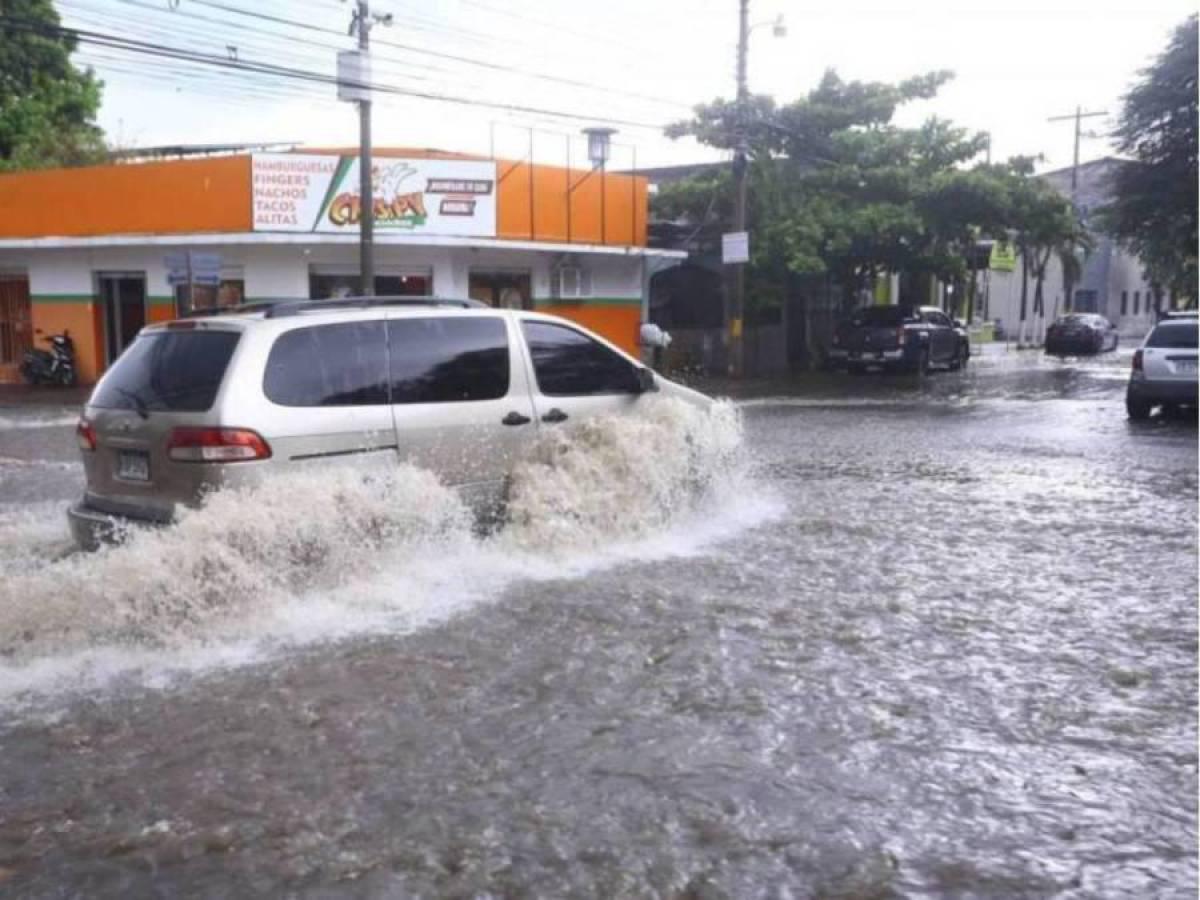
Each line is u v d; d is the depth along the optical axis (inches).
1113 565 301.6
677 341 1167.0
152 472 253.3
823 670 215.2
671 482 333.4
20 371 947.3
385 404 272.4
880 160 1123.3
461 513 284.5
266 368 253.1
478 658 219.5
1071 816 157.1
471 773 169.3
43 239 884.0
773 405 802.2
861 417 709.3
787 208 1095.6
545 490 297.6
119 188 893.8
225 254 866.8
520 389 304.7
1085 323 1545.3
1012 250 1662.2
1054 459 508.4
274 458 249.0
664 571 287.4
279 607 240.7
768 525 348.8
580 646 227.3
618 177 1026.7
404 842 148.8
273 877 140.4
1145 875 141.7
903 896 136.4
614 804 159.5
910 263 1159.0
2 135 1234.6
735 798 161.5
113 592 222.5
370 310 277.7
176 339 262.8
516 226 934.4
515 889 137.5
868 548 318.3
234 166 839.7
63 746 178.7
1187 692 205.3
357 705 195.5
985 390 938.1
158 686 203.8
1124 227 1160.8
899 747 179.6
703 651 225.3
